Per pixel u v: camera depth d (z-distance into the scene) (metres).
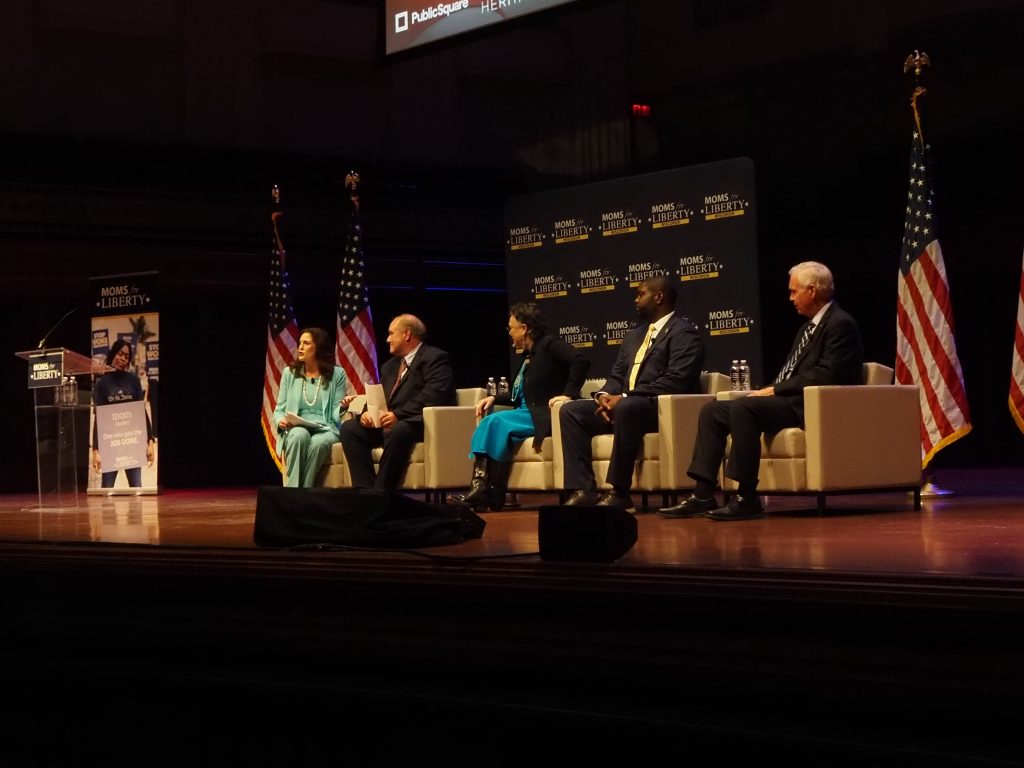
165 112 11.23
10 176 10.12
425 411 6.07
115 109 11.02
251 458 11.51
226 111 11.42
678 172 6.83
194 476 11.29
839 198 12.43
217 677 3.81
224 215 10.96
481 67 12.43
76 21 10.74
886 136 12.15
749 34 12.07
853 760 2.79
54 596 4.29
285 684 3.70
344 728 3.61
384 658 3.56
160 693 3.95
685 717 3.05
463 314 12.15
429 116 12.30
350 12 11.96
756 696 2.96
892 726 2.79
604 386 5.63
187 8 11.25
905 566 2.94
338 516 3.93
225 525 5.14
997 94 11.48
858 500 5.96
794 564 3.06
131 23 11.00
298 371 6.63
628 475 5.29
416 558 3.52
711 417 5.00
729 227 6.64
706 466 5.00
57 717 4.21
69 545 4.26
